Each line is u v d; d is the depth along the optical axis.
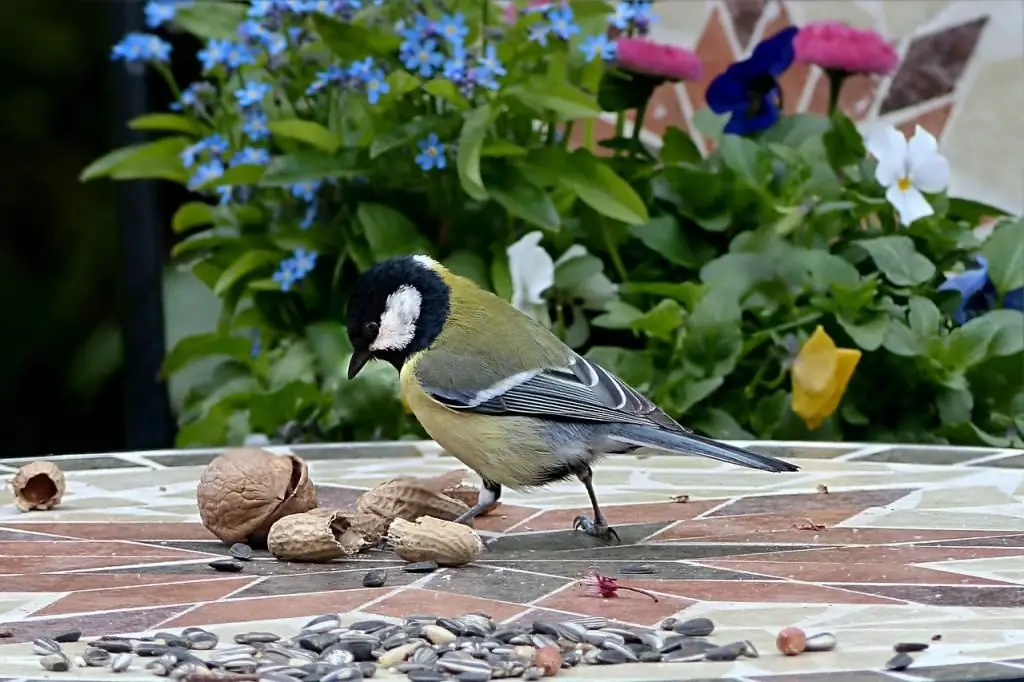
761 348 11.24
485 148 11.10
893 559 6.26
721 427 10.84
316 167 11.47
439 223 11.95
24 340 15.66
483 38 11.64
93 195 16.17
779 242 11.33
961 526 7.02
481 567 6.35
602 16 12.48
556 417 7.40
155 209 14.07
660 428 7.36
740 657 4.64
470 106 11.47
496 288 11.25
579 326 11.59
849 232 11.97
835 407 10.43
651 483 8.67
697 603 5.49
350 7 11.53
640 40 12.39
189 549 6.84
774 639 4.88
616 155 12.80
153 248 14.05
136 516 7.71
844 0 13.88
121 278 14.09
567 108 11.16
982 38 13.40
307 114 12.37
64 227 16.08
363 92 11.50
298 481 6.95
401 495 7.14
